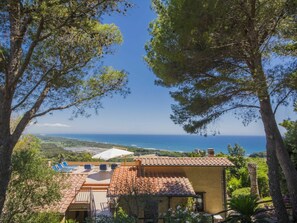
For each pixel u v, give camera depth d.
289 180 8.22
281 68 7.14
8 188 7.67
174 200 13.14
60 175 8.71
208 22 7.52
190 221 7.83
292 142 10.73
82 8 6.02
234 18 7.55
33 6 5.70
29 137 10.71
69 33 6.88
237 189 18.34
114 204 12.42
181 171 15.88
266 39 8.13
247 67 8.63
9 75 6.62
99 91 8.71
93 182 18.92
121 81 8.98
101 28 8.12
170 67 9.27
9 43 6.73
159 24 10.22
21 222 7.75
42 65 7.73
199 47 7.97
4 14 6.07
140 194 10.12
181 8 7.87
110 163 24.45
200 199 15.73
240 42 7.86
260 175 18.25
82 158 28.53
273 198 8.13
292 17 7.50
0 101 6.77
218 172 16.03
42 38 6.38
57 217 9.18
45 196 8.06
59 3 5.54
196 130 9.55
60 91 8.11
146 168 15.95
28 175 7.80
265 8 7.51
